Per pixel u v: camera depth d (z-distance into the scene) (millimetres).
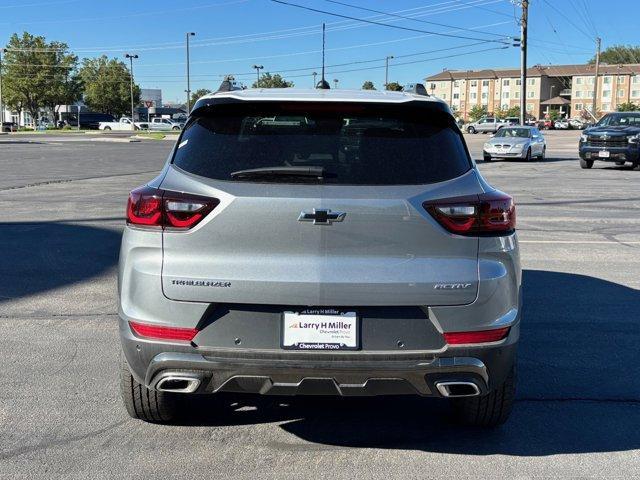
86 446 3555
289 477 3270
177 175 3260
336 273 3059
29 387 4316
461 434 3775
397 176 3195
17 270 7516
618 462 3461
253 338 3107
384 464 3416
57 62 93375
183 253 3127
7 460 3391
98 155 30234
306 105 3398
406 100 3396
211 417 3951
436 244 3133
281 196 3068
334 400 4230
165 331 3135
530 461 3461
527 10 42750
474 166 3436
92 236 9547
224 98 3426
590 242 9602
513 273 3303
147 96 154500
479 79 133375
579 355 5043
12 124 79062
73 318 5805
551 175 21141
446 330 3127
